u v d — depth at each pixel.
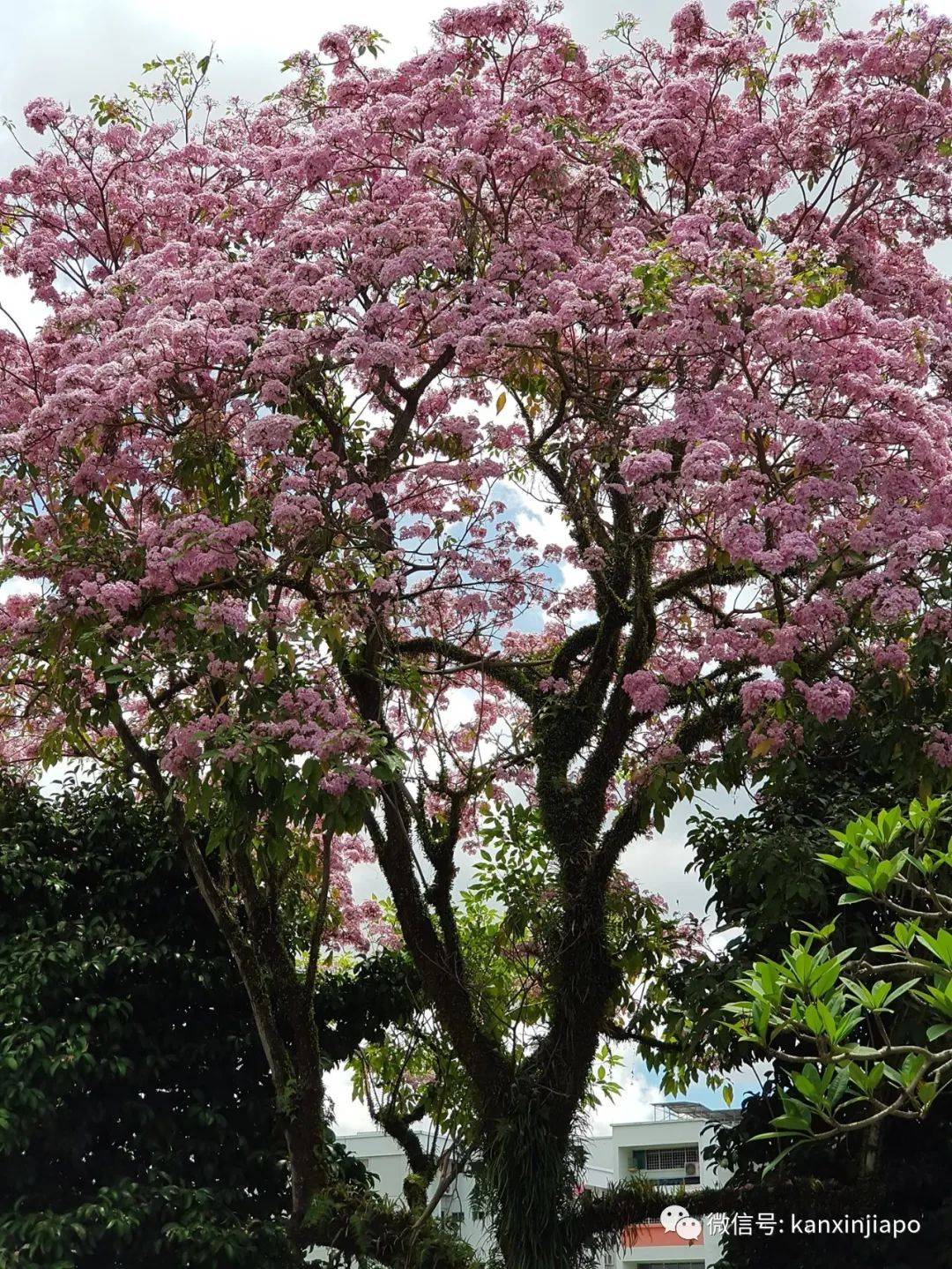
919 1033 7.13
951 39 8.73
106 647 7.60
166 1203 8.61
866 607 7.54
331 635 7.66
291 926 10.43
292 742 7.04
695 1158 19.14
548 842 9.84
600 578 9.84
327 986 10.22
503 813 10.02
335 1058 10.27
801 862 8.10
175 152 9.32
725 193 8.94
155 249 9.13
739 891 8.59
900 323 7.60
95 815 9.87
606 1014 9.67
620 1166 19.50
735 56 9.02
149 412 8.05
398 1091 10.93
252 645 7.55
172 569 7.75
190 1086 9.33
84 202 9.15
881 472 7.36
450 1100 10.14
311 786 7.00
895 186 9.12
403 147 8.72
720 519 7.94
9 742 10.37
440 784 9.63
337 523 8.14
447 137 8.55
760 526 7.39
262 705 7.48
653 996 9.86
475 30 8.40
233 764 7.12
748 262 7.25
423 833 9.78
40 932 8.94
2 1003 8.59
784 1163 8.71
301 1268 9.02
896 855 3.12
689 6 9.28
